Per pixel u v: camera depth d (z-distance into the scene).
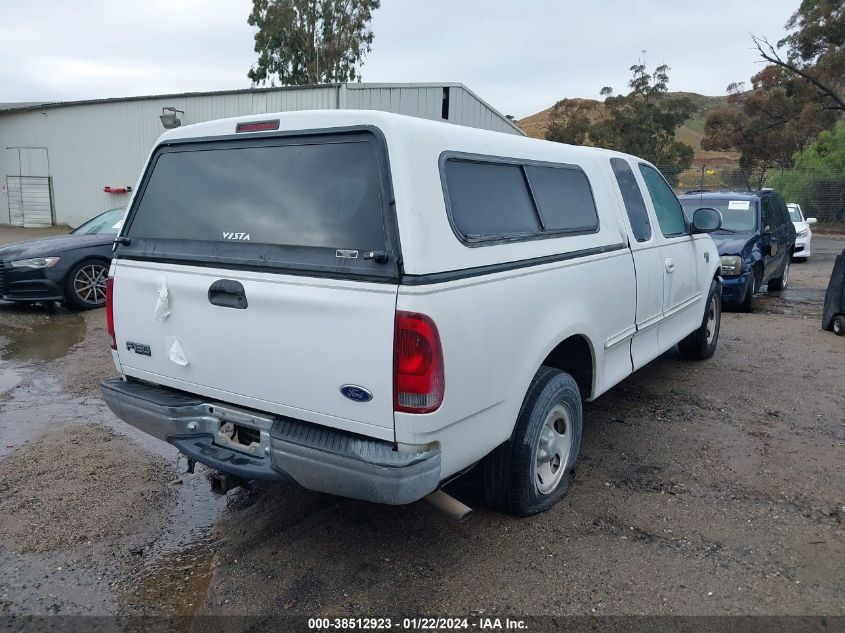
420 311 2.69
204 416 3.47
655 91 41.34
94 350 7.57
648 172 5.43
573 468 4.34
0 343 7.89
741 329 8.68
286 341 3.01
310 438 2.97
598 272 4.13
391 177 2.79
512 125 20.30
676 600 3.07
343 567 3.37
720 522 3.75
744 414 5.46
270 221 3.17
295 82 38.53
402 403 2.74
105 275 9.83
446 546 3.54
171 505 4.05
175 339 3.47
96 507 4.00
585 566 3.34
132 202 3.79
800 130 34.44
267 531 3.74
